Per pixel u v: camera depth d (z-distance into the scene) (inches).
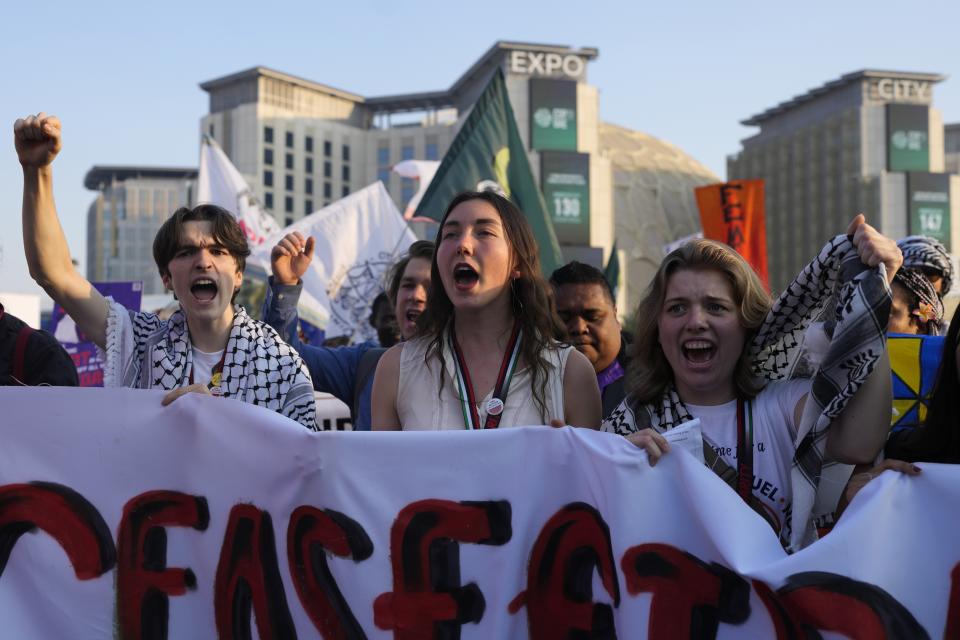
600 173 3555.6
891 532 89.3
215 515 101.2
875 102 3941.9
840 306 93.8
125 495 102.6
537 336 115.6
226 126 4389.8
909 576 88.4
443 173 277.1
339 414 209.6
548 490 97.7
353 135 4621.1
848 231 96.0
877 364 94.7
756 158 4485.7
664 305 105.7
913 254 160.9
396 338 211.2
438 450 98.7
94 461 103.1
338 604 98.5
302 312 367.9
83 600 102.2
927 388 123.3
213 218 122.5
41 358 135.2
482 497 98.3
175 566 101.7
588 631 96.1
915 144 3855.8
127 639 101.4
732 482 101.2
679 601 91.9
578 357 116.8
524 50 3732.8
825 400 94.7
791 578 87.0
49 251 115.5
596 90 3612.2
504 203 117.0
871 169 3863.2
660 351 108.7
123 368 120.7
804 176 4195.4
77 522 102.8
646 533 92.9
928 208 3811.5
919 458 102.7
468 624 97.7
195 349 124.0
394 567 98.1
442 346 116.0
